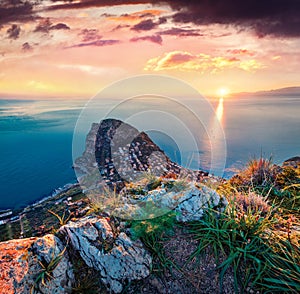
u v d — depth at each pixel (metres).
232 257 2.23
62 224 2.87
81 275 2.23
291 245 2.36
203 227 2.61
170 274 2.19
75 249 2.39
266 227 2.62
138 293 2.07
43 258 2.21
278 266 2.17
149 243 2.39
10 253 2.25
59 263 2.18
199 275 2.18
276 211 3.25
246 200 3.25
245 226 2.55
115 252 2.21
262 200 3.42
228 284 2.11
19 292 1.92
